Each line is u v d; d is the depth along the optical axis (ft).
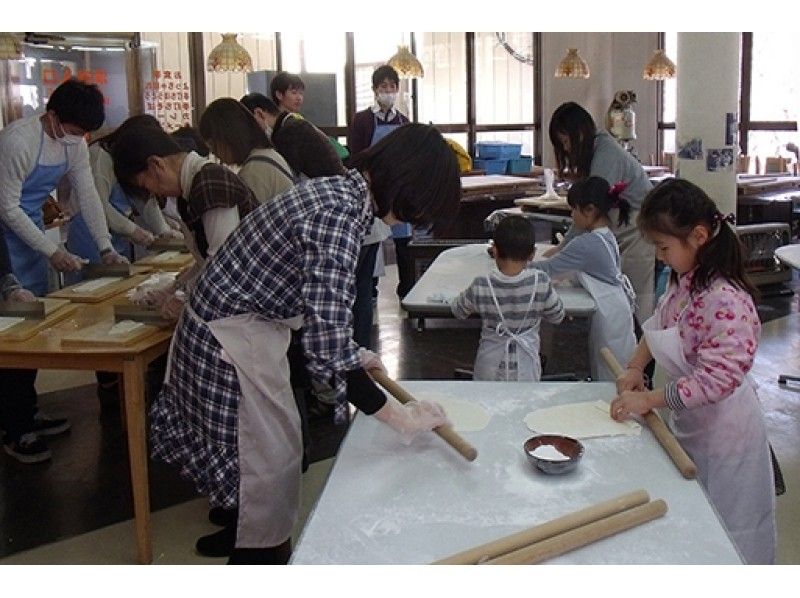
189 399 6.30
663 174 25.43
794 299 18.54
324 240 5.22
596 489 4.50
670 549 3.87
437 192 5.06
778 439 10.82
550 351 15.12
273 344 6.12
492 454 4.96
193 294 6.20
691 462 4.64
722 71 12.94
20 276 10.91
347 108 25.11
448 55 27.58
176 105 21.11
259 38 23.11
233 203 7.29
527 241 8.25
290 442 6.43
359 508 4.34
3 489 9.78
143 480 7.87
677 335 5.45
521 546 3.85
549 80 29.68
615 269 9.40
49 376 14.03
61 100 10.09
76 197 11.71
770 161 26.30
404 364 14.55
